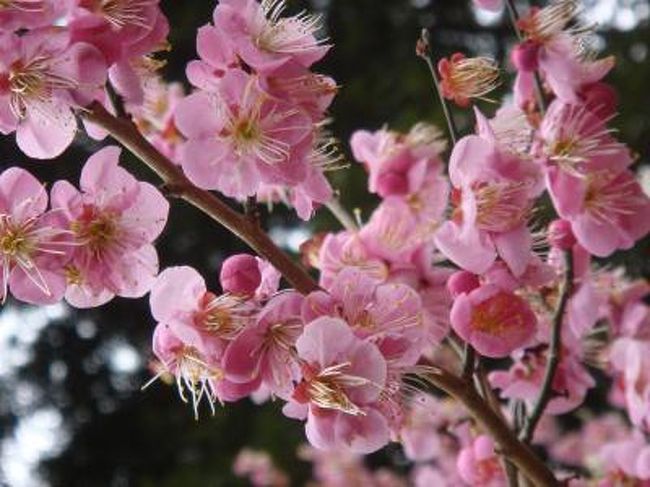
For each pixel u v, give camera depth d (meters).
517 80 0.49
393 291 0.43
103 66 0.43
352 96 1.39
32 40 0.43
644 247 0.99
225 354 0.42
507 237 0.45
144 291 0.44
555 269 0.48
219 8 0.43
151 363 0.49
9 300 1.41
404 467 1.21
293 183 0.44
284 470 1.35
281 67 0.43
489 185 0.45
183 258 1.40
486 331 0.45
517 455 0.47
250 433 1.46
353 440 0.42
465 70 0.47
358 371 0.42
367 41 1.46
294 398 0.42
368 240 0.49
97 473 1.55
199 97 0.43
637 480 0.57
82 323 1.50
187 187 0.44
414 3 1.48
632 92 1.35
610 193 0.48
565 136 0.47
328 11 1.46
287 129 0.44
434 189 0.52
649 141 1.33
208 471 1.45
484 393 0.49
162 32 0.44
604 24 1.43
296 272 0.44
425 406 0.52
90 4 0.43
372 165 0.52
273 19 0.44
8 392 1.54
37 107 0.43
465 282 0.46
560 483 0.47
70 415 1.55
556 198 0.47
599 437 0.88
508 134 0.47
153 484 1.47
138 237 0.44
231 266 0.43
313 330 0.42
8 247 0.43
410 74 1.40
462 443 0.58
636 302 0.56
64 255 0.43
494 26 1.48
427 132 0.53
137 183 0.44
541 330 0.51
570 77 0.48
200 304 0.43
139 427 1.53
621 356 0.55
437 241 0.46
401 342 0.43
